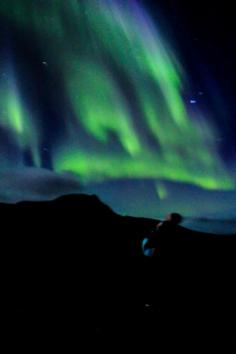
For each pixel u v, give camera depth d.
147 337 6.07
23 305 6.98
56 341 5.43
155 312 7.39
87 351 5.23
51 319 6.37
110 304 7.69
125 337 5.95
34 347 5.12
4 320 5.97
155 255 8.20
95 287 8.86
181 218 8.18
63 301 7.58
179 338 6.22
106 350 5.35
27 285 8.44
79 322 6.39
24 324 5.93
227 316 8.02
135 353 5.38
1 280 8.43
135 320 6.85
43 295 7.86
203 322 7.31
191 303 8.38
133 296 8.30
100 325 6.37
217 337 6.55
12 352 4.86
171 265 8.39
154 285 8.33
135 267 10.86
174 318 7.24
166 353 5.54
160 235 8.09
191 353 5.64
